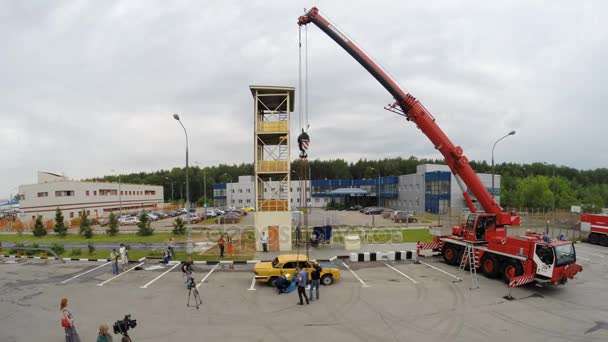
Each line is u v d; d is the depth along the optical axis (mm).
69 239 32812
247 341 10000
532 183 59812
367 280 16922
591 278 17391
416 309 12711
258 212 24719
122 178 140000
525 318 11836
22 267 20438
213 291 15125
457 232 20953
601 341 10055
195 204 100375
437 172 60250
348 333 10562
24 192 56375
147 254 23344
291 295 14523
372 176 118250
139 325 11250
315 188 84062
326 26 18094
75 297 14352
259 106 28938
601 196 75375
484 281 16719
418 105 18422
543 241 15312
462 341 10000
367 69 18516
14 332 10820
